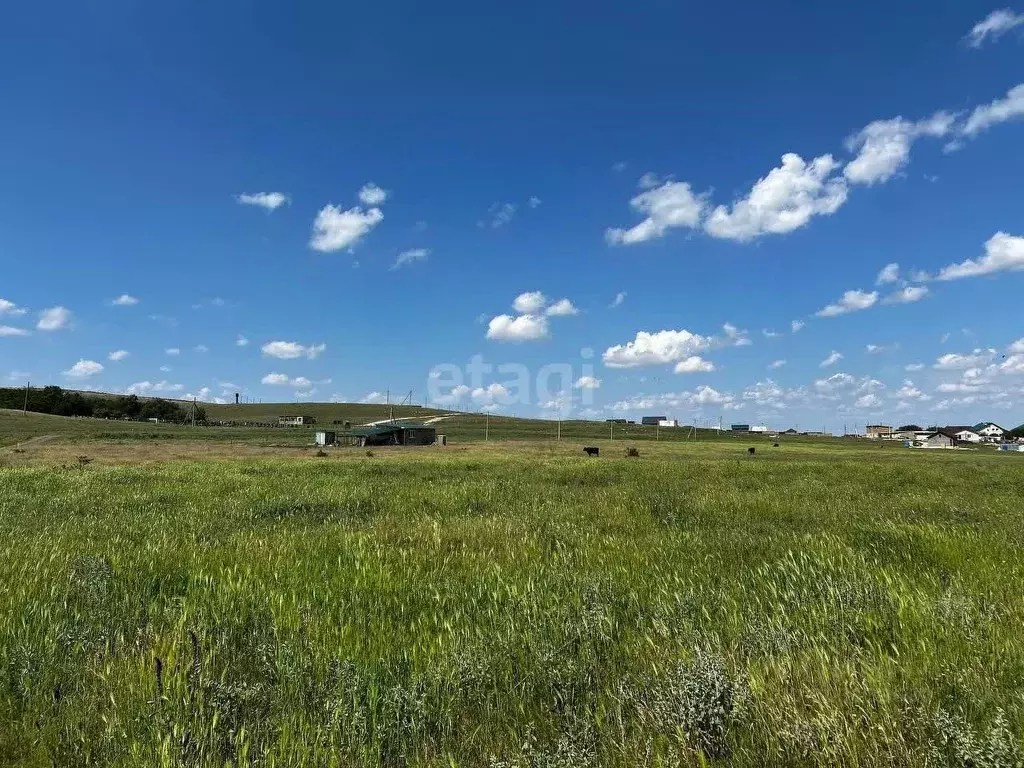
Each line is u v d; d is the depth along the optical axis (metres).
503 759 2.67
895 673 3.23
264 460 36.84
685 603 4.68
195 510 11.86
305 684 3.38
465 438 112.25
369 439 91.25
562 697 3.20
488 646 3.87
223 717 2.98
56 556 6.89
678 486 17.41
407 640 4.16
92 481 17.86
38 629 4.26
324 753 2.68
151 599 5.13
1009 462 49.22
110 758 2.73
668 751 2.59
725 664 3.22
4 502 13.03
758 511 11.90
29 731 2.95
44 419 112.81
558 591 5.19
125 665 3.60
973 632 3.88
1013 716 2.76
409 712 3.06
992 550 6.98
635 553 6.95
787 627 4.08
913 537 7.77
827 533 8.32
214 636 4.08
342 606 4.83
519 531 8.67
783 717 2.74
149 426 121.38
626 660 3.75
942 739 2.51
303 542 7.88
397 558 6.78
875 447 118.69
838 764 2.44
